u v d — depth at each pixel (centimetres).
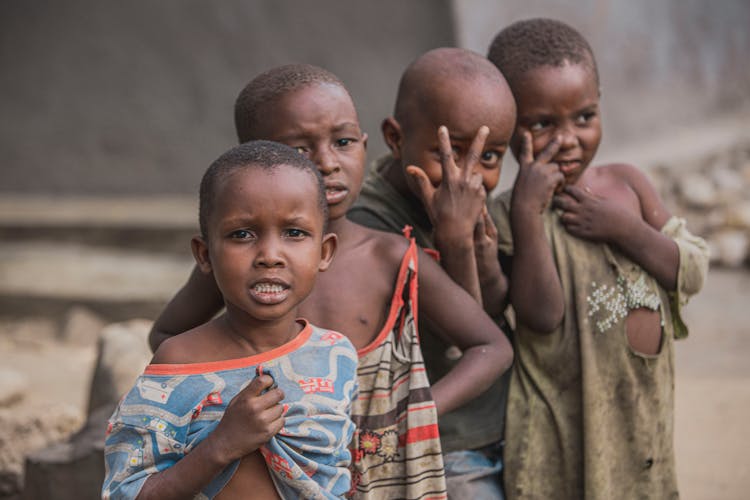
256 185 468
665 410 675
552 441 652
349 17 2114
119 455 467
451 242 597
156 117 2266
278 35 2180
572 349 652
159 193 2284
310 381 491
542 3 2184
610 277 660
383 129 659
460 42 1992
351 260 586
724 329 1534
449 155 592
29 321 1741
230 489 482
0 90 2266
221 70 2231
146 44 2245
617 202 678
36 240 2012
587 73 658
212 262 482
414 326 570
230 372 482
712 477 977
